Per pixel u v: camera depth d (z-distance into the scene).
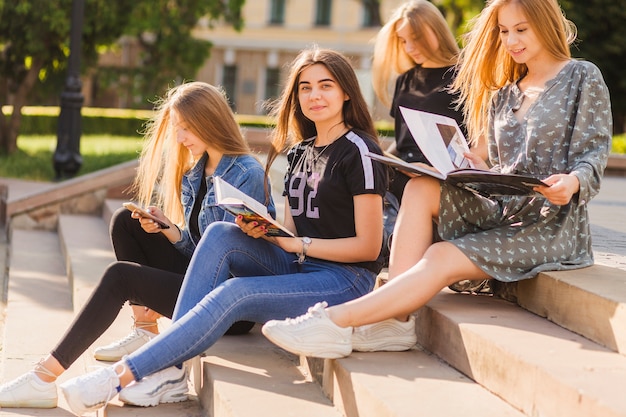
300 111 4.39
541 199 3.98
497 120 4.26
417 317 4.18
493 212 4.06
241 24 21.52
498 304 4.10
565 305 3.65
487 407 3.22
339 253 4.08
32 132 22.48
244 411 3.62
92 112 25.12
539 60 4.11
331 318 3.69
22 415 4.29
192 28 21.38
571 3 21.19
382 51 5.89
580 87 3.97
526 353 3.23
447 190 3.88
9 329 6.17
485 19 4.25
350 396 3.56
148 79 21.28
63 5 16.02
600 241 5.77
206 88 4.75
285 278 4.02
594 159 3.85
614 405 2.67
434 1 23.84
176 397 4.21
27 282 7.77
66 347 4.34
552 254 3.93
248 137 13.55
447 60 5.58
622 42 21.25
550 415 2.99
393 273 3.89
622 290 3.51
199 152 4.73
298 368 4.30
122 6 16.83
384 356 3.85
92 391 3.89
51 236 10.34
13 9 15.88
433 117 4.20
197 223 4.81
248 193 4.64
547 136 3.98
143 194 5.10
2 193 11.77
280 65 37.59
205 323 3.87
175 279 4.38
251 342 4.77
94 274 7.19
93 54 17.69
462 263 3.79
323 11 36.97
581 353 3.26
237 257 4.11
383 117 27.17
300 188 4.31
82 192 10.73
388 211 5.23
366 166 4.09
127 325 5.83
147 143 5.06
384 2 35.72
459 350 3.67
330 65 4.20
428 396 3.31
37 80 18.11
